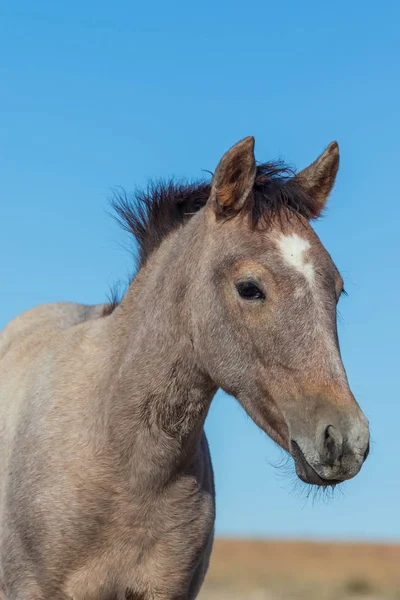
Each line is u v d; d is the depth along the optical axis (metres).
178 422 6.11
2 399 6.93
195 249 6.02
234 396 5.86
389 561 37.41
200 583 6.73
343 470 5.18
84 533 6.06
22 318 7.76
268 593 21.66
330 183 6.38
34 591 6.17
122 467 6.07
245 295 5.61
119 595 6.21
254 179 5.85
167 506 6.15
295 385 5.40
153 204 6.64
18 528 6.21
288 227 5.71
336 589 23.25
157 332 6.14
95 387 6.33
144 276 6.50
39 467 6.20
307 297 5.46
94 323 6.85
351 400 5.30
